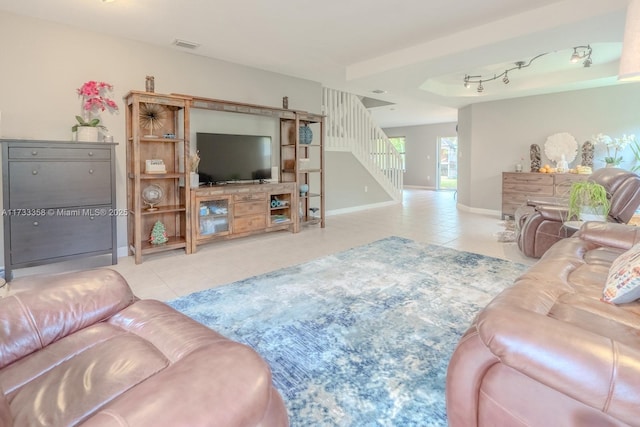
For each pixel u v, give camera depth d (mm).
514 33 3416
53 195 3188
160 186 4188
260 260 3738
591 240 2371
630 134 5367
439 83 6176
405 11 3293
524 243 3693
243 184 4680
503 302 1252
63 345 1225
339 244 4414
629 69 1607
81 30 3590
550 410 984
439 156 11703
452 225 5656
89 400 945
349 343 2025
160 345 1184
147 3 3062
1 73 3207
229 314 2416
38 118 3404
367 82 5289
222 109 4238
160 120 4105
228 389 756
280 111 4824
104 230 3502
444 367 1785
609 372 836
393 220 6148
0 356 1122
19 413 914
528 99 6312
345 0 3061
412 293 2750
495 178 6797
